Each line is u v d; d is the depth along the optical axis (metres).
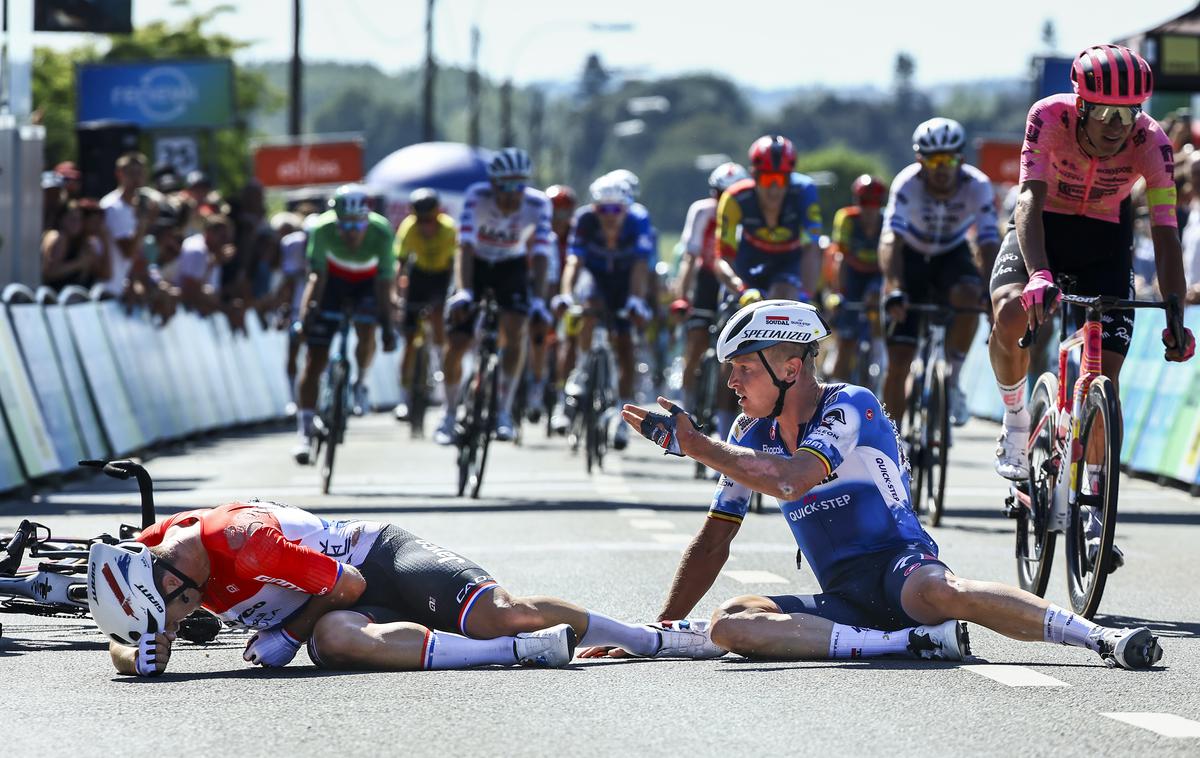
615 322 46.28
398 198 108.50
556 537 30.12
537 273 41.62
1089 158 21.64
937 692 16.09
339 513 34.00
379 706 15.71
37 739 14.57
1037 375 44.69
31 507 35.56
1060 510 21.45
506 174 40.69
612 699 15.95
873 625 18.09
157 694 16.53
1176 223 21.69
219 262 61.59
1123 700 15.73
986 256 33.31
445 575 17.91
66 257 49.94
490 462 49.50
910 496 18.20
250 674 17.66
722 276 37.12
